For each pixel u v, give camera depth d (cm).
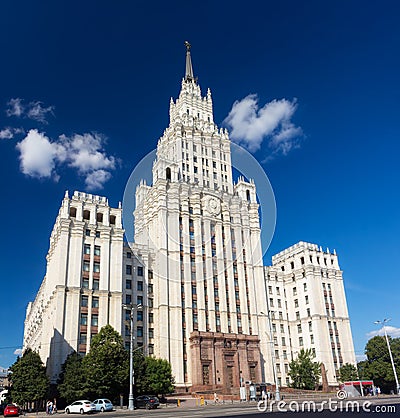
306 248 11638
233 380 8488
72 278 7606
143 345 8356
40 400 6588
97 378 5962
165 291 8725
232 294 9475
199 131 10756
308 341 10956
